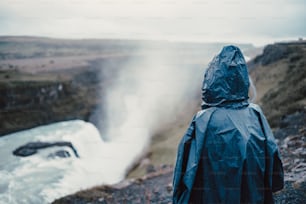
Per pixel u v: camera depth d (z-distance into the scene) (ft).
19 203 35.88
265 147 8.48
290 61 80.18
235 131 8.04
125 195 32.48
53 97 149.28
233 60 8.71
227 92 8.56
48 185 43.27
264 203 8.59
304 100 44.27
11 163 54.49
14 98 123.24
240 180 7.86
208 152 8.16
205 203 8.24
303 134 33.06
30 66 183.21
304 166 24.53
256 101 62.75
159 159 59.11
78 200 31.81
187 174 8.19
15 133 92.84
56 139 74.64
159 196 30.40
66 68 205.67
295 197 18.88
